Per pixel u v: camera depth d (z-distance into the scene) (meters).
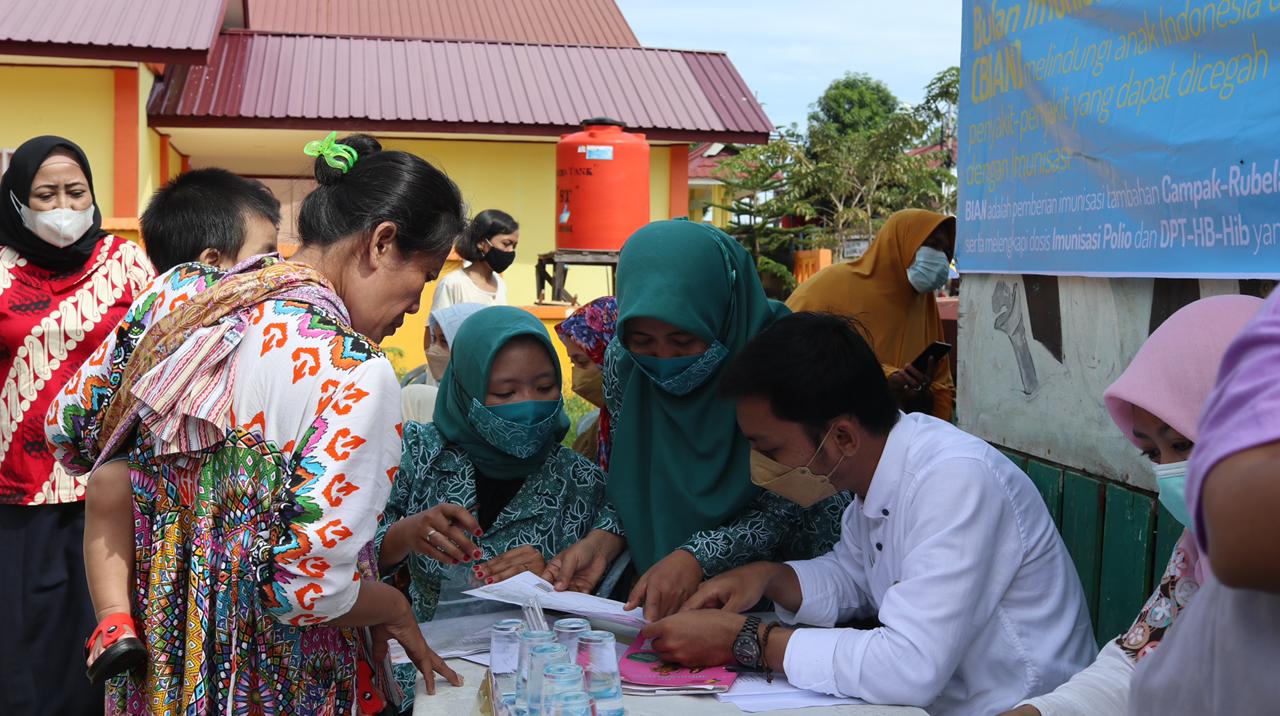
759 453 2.26
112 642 1.93
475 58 12.22
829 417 2.15
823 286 5.09
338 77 11.37
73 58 8.74
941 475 2.14
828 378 2.14
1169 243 2.49
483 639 2.40
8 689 3.56
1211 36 2.34
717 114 11.71
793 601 2.42
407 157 2.07
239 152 12.26
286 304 1.91
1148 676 1.39
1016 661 2.15
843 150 22.55
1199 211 2.38
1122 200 2.67
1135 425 1.71
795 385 2.13
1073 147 2.88
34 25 8.73
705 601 2.32
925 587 2.07
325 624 1.93
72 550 3.61
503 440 2.69
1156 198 2.53
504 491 2.84
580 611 2.26
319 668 1.98
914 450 2.21
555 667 1.73
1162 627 1.85
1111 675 1.86
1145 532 2.65
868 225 21.88
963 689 2.21
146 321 2.02
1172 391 1.61
